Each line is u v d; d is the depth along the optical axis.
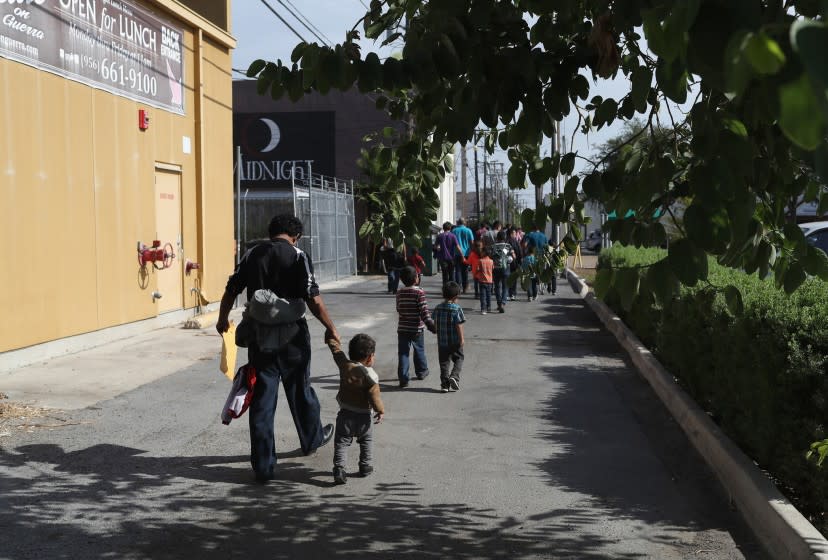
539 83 3.81
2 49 9.36
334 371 10.30
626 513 5.35
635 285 3.02
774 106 1.39
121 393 8.55
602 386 9.58
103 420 7.49
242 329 6.04
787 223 3.61
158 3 13.27
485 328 14.97
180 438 7.00
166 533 4.93
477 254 17.59
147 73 13.07
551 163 3.96
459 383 9.73
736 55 1.32
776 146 3.27
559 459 6.58
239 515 5.25
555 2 3.61
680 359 8.46
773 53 1.30
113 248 11.94
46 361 10.14
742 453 5.84
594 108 4.02
